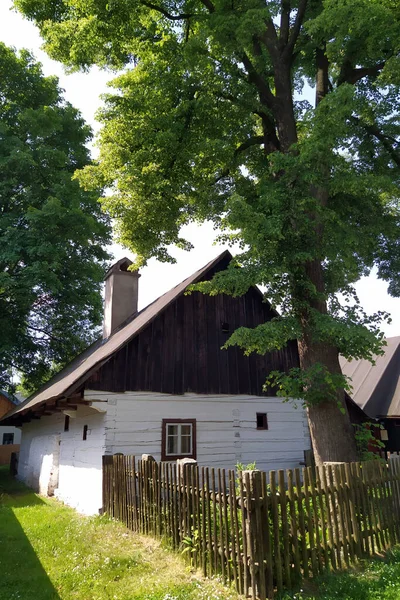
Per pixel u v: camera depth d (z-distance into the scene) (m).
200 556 6.14
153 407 11.63
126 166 11.46
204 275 13.67
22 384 27.88
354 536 6.39
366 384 17.12
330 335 8.42
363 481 6.86
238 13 10.67
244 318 14.20
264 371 14.07
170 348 12.37
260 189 10.05
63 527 8.95
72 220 21.17
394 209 13.77
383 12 8.98
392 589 5.09
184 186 12.70
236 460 12.74
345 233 10.28
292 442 14.05
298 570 5.50
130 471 8.84
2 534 8.58
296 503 5.88
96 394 10.89
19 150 21.28
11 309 23.42
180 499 6.86
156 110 11.80
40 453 16.97
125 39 12.05
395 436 15.41
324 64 12.32
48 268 20.75
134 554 6.86
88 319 26.59
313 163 8.73
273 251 8.61
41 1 12.91
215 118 11.92
